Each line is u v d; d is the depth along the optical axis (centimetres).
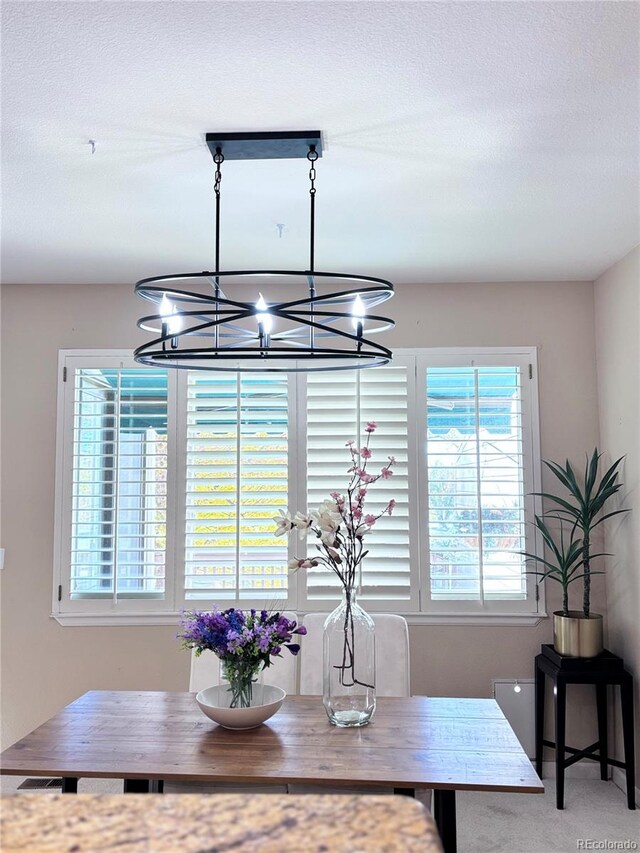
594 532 352
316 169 229
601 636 317
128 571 354
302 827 48
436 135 207
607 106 191
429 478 357
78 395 362
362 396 361
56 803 52
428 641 350
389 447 360
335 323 365
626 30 158
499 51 166
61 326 366
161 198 254
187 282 360
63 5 149
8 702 348
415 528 355
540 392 361
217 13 152
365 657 211
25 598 353
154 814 50
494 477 356
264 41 162
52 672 349
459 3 149
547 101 188
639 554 311
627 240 303
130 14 152
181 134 205
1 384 363
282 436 361
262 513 357
